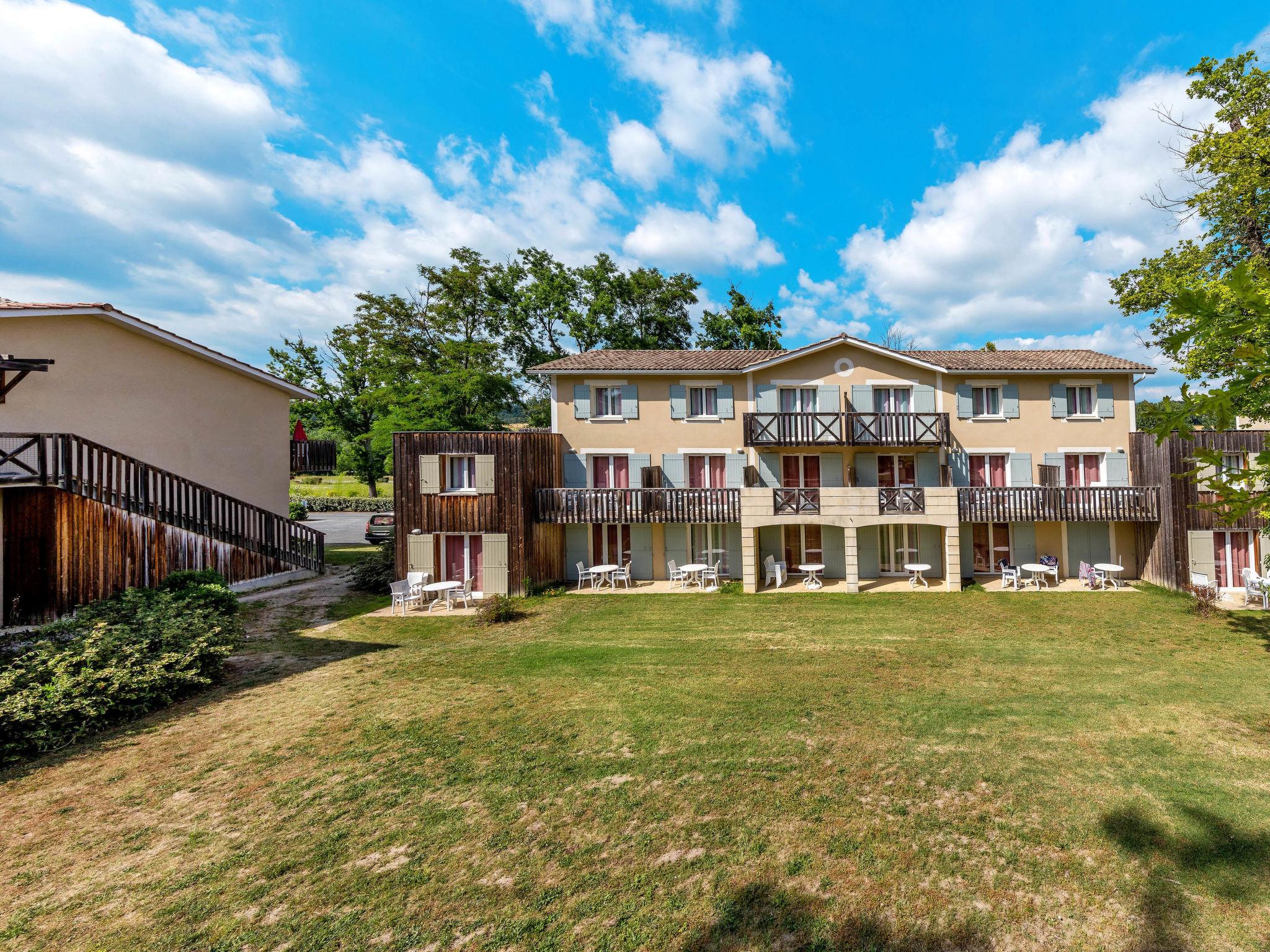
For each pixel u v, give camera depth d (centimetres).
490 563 1600
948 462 1767
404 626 1258
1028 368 1755
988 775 585
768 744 658
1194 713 736
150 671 770
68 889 441
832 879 441
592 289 3600
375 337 3594
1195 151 1467
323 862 470
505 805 546
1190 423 339
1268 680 868
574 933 395
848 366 1817
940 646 1058
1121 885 428
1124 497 1634
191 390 1653
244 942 391
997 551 1789
